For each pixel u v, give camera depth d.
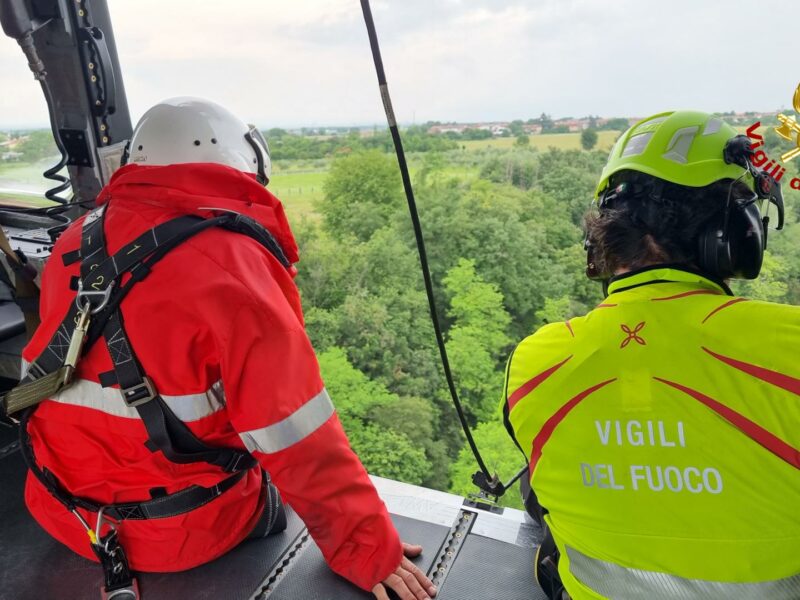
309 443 1.09
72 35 2.10
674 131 0.87
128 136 2.44
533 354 0.87
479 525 1.51
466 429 1.39
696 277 0.83
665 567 0.74
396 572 1.24
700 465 0.72
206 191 1.09
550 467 0.82
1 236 1.57
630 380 0.77
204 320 1.00
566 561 0.88
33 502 1.32
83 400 1.08
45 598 1.29
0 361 2.02
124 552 1.26
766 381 0.71
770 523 0.70
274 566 1.36
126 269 1.01
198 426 1.08
